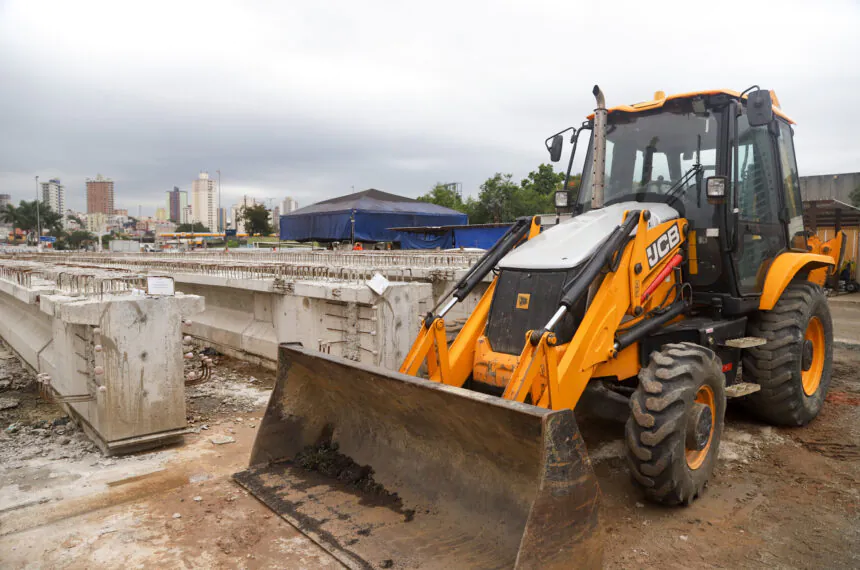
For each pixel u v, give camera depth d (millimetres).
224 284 7699
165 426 4891
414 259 10258
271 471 4285
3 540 3455
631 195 5223
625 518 3816
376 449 4125
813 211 16531
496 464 3301
